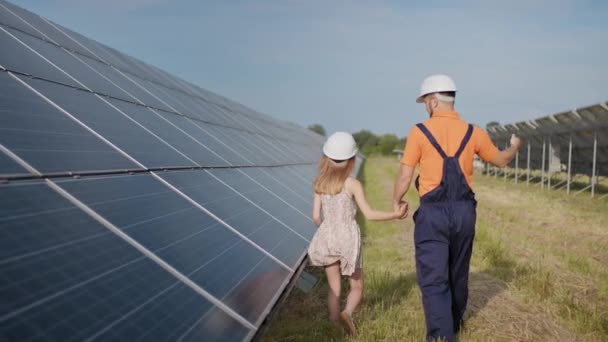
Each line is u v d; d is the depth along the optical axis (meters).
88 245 2.66
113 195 3.41
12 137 3.26
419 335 4.54
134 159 4.38
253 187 6.45
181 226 3.67
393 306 5.33
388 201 15.68
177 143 6.04
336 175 4.35
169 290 2.78
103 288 2.41
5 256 2.17
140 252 2.94
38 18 8.07
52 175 3.11
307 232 6.10
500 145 36.69
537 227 11.47
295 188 8.79
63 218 2.74
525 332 4.97
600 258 8.46
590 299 6.08
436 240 4.16
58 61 6.08
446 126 4.22
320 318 5.12
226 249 3.84
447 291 4.18
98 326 2.17
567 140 23.05
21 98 4.02
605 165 21.58
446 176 4.11
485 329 5.00
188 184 4.69
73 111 4.54
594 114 17.20
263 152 10.77
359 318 4.91
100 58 8.63
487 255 7.84
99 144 4.19
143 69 11.27
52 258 2.37
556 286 6.46
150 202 3.71
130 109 6.19
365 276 6.45
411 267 7.20
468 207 4.14
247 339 2.82
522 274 6.92
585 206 15.57
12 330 1.85
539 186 25.59
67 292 2.22
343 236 4.32
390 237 9.54
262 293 3.53
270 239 4.80
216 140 8.16
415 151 4.22
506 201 17.27
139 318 2.40
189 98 11.64
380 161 59.34
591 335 4.92
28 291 2.07
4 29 5.84
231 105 17.80
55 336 1.96
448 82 4.37
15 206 2.56
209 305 2.90
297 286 5.80
